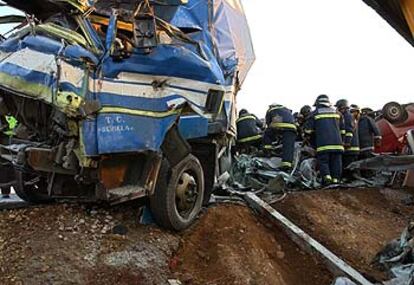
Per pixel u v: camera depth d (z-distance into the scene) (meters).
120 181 4.87
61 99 4.27
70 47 4.43
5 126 5.00
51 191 5.01
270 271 5.26
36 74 4.34
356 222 7.24
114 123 4.56
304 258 5.86
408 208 8.27
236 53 6.63
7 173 5.86
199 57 5.39
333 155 8.93
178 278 4.73
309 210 7.27
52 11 4.90
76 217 5.25
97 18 5.07
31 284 4.14
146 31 4.77
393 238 6.86
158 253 4.93
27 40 4.48
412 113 10.43
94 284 4.30
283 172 8.80
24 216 5.20
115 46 4.63
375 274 5.65
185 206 5.46
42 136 4.84
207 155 6.04
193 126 5.36
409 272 5.29
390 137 10.16
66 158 4.53
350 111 9.61
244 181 8.60
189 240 5.43
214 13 6.41
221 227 5.85
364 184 9.18
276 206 7.32
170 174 5.18
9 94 4.68
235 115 6.58
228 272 4.99
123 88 4.66
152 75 4.88
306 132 9.20
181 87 5.16
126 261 4.65
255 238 5.89
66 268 4.38
